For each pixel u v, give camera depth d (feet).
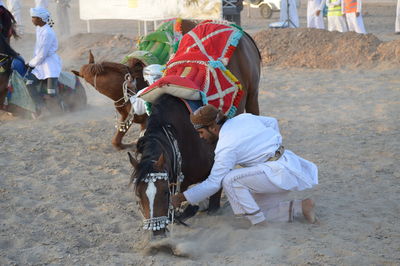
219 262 15.87
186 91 18.28
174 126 17.44
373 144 28.02
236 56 23.08
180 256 16.26
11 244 17.65
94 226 19.08
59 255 16.52
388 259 15.90
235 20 64.18
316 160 25.71
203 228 18.56
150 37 27.25
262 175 17.60
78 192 22.36
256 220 18.02
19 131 31.45
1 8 33.60
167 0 57.21
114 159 26.63
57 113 34.68
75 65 52.60
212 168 17.53
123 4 59.77
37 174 24.40
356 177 23.44
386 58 48.42
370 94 39.04
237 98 21.44
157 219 15.11
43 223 19.20
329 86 42.06
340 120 32.83
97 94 42.29
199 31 22.98
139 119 26.32
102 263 15.99
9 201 21.22
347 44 50.39
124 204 21.16
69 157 26.94
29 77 33.35
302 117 33.81
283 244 16.85
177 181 17.08
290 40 52.24
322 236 17.58
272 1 84.33
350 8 58.13
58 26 70.54
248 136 17.57
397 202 20.66
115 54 56.08
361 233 17.83
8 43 34.40
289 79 44.98
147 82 25.08
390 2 101.60
